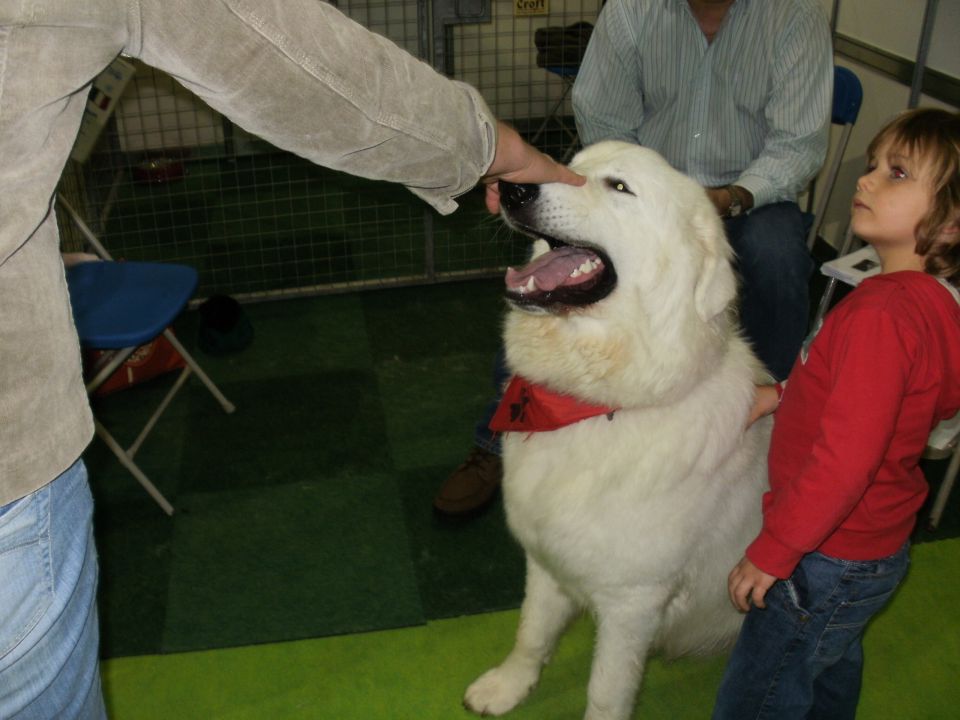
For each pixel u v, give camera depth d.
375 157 1.09
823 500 1.54
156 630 2.63
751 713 1.91
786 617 1.79
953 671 2.52
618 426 1.90
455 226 5.23
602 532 1.90
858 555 1.70
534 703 2.43
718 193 2.74
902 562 1.77
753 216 2.94
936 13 3.73
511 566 2.88
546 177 1.42
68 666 1.19
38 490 1.04
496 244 5.03
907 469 1.67
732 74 2.93
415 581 2.82
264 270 4.82
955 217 1.50
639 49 2.99
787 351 2.90
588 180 1.88
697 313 1.86
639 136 3.20
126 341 2.76
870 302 1.54
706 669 2.56
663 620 2.17
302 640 2.60
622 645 2.07
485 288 4.66
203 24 0.93
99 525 3.03
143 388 3.81
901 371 1.50
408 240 5.12
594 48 3.10
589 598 2.08
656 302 1.86
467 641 2.61
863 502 1.67
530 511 2.02
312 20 0.98
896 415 1.52
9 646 1.08
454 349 4.12
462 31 5.95
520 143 1.32
